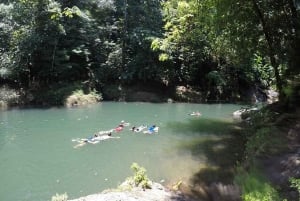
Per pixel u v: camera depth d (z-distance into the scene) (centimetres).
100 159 1166
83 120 1788
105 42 2689
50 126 1652
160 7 2867
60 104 2288
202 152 1197
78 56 2603
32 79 2448
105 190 881
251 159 877
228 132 1480
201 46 2609
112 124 1689
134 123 1709
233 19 1405
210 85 2641
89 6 2848
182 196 833
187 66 2689
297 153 819
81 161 1152
